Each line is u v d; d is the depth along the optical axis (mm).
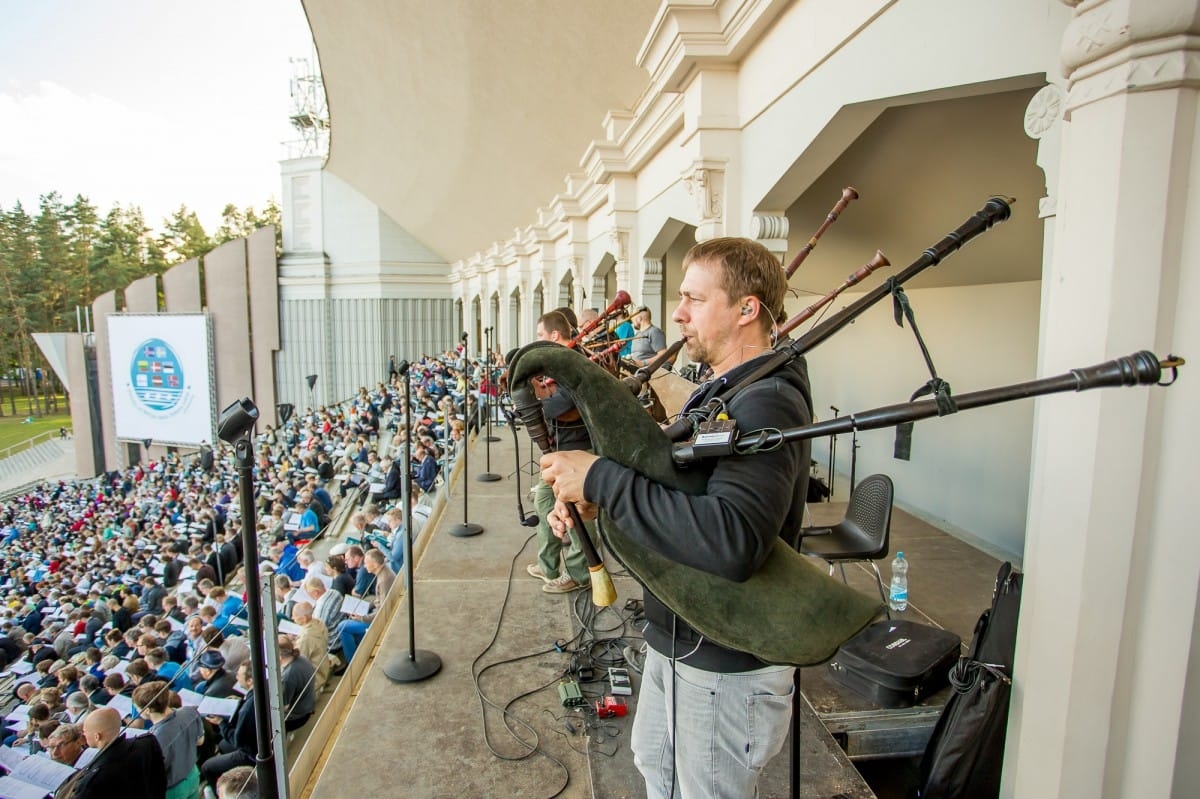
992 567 3984
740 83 3600
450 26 8016
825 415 6785
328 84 15836
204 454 6395
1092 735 1408
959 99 2652
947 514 5059
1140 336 1291
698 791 1165
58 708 4828
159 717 3258
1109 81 1281
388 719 2309
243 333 21562
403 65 11227
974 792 1862
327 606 4371
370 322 23344
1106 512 1344
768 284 1142
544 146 8836
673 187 4785
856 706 2330
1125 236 1281
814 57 2752
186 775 3084
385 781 1998
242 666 3822
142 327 21188
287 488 11305
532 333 13359
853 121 2646
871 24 2369
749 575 916
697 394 1192
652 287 5938
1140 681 1379
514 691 2480
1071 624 1407
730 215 3682
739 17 3275
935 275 4773
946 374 5027
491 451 7465
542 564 3410
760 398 1006
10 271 38938
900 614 3234
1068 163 1414
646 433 998
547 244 11062
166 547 9656
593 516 1126
